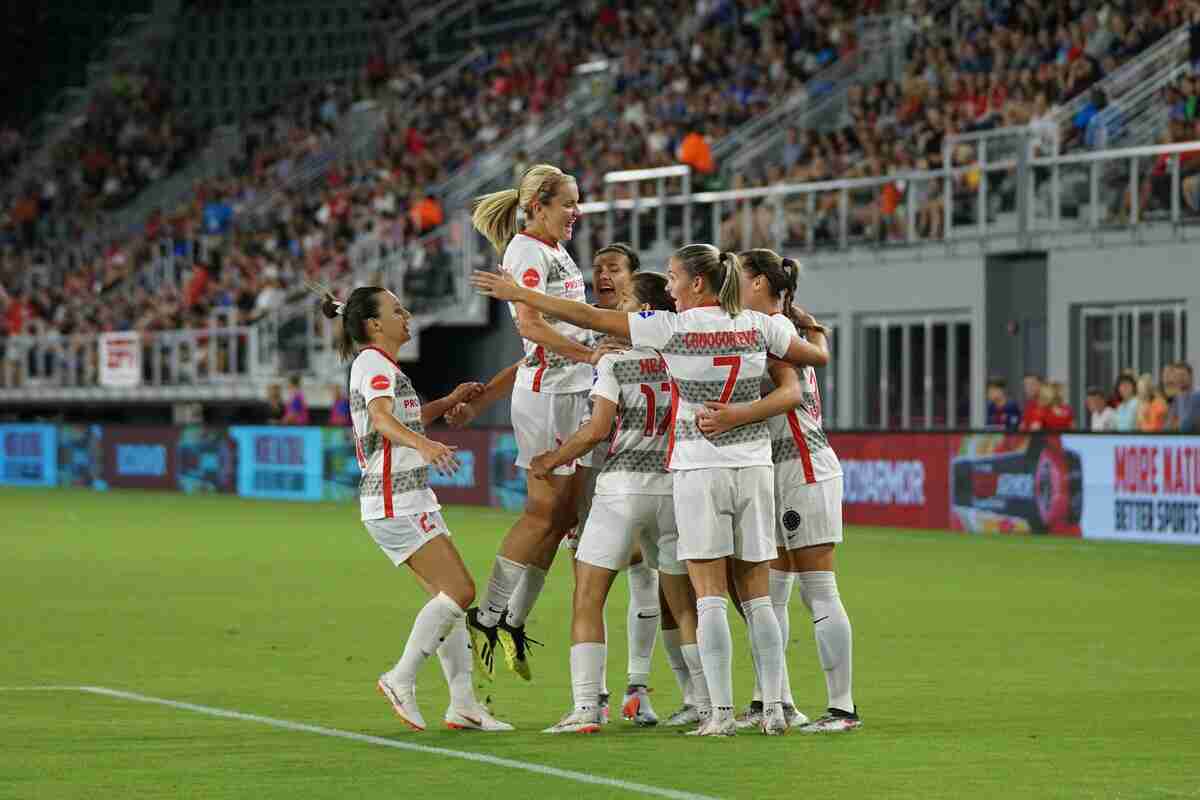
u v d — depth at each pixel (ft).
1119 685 83.30
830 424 239.50
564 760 63.46
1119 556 156.56
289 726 71.67
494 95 327.06
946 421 226.99
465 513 220.84
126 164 398.01
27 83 439.63
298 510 232.53
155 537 185.26
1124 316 209.56
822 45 277.03
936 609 116.67
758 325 68.39
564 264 75.36
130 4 444.96
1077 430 176.65
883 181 228.63
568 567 145.69
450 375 282.36
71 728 71.10
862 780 59.52
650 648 73.36
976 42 246.27
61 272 374.22
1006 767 61.98
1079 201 213.46
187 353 303.48
